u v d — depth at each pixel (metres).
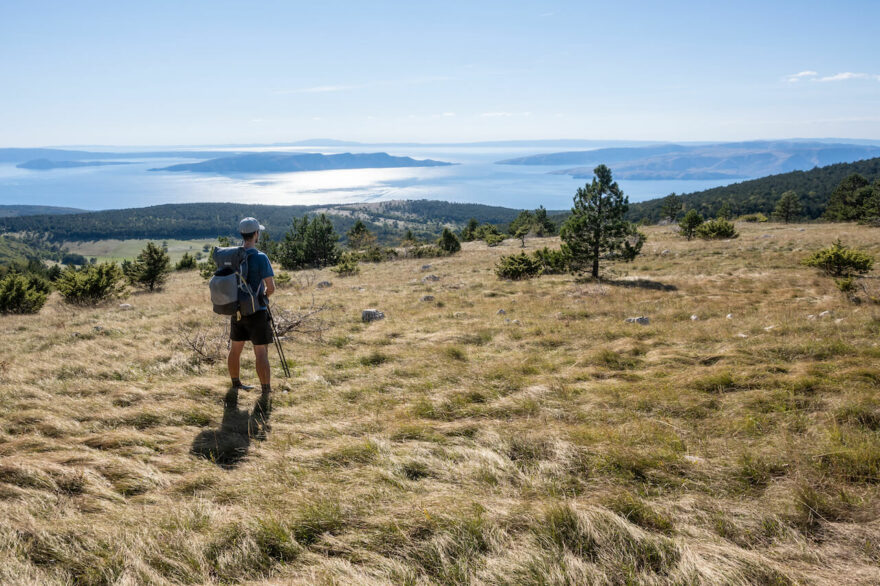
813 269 18.80
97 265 19.86
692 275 19.98
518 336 8.70
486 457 3.61
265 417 4.62
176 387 5.46
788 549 2.46
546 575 2.29
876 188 62.81
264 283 4.99
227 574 2.40
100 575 2.37
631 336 8.27
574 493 3.09
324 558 2.50
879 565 2.29
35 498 3.07
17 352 8.57
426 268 31.02
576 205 20.86
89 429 4.39
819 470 3.17
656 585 2.21
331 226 43.16
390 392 5.50
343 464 3.62
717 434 3.98
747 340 7.47
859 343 6.75
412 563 2.46
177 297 18.80
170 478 3.42
